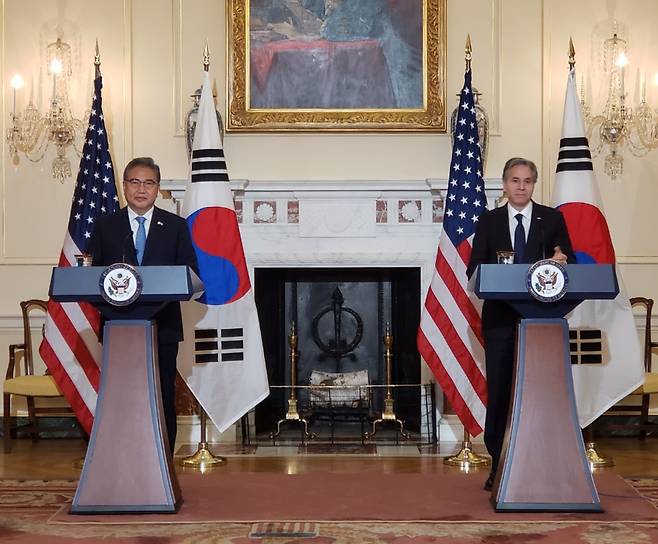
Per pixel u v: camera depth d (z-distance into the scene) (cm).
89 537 405
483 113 721
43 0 754
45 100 752
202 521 432
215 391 618
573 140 644
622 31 755
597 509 443
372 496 489
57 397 747
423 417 741
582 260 630
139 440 445
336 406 750
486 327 489
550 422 445
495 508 446
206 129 630
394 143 749
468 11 753
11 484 541
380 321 804
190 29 750
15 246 751
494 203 731
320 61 750
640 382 626
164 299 431
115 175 746
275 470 609
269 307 773
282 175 748
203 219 621
